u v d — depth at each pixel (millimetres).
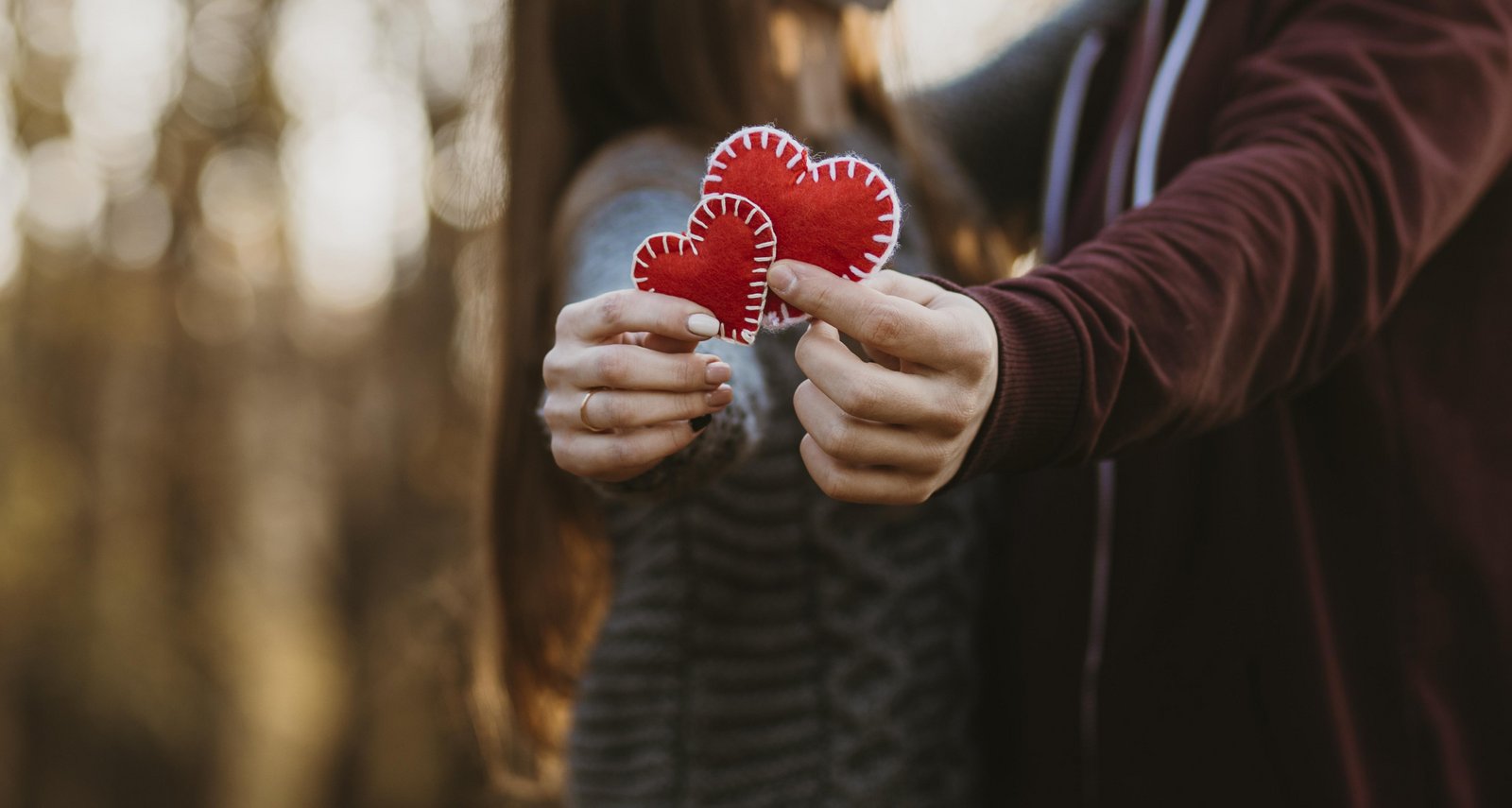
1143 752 945
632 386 715
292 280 7441
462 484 2004
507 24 1129
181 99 7121
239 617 7227
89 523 7242
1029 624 1014
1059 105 1144
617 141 1043
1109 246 742
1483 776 883
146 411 7465
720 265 713
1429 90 812
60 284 7266
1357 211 771
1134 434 716
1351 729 888
